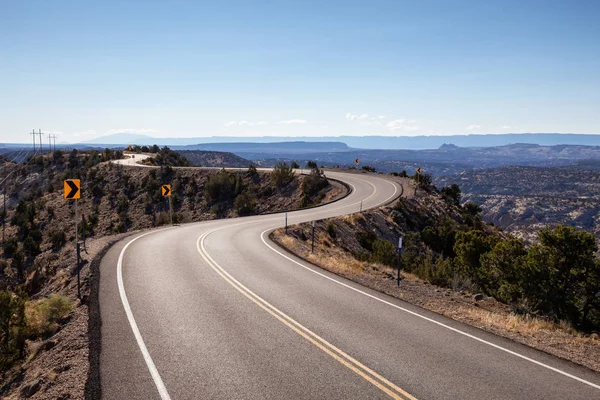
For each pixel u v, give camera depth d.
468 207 53.34
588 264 12.89
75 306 10.38
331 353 7.52
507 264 14.65
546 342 8.69
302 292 11.62
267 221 29.56
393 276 15.78
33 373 7.29
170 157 96.62
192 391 6.10
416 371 6.91
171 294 10.97
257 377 6.55
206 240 20.36
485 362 7.37
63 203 56.44
